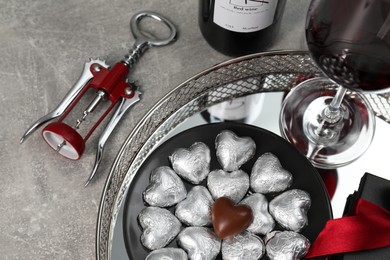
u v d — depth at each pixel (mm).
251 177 479
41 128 517
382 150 508
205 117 518
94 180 501
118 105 516
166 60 545
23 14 561
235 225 446
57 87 535
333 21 392
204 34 541
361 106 525
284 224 462
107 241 465
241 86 530
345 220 451
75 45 551
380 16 385
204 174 478
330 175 497
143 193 469
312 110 521
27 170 503
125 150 479
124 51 552
